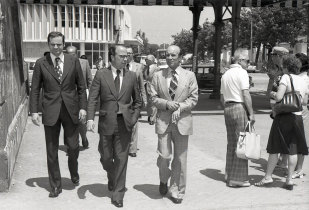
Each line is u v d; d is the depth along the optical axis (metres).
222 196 6.18
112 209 5.58
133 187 6.56
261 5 20.98
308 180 7.04
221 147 9.59
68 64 5.86
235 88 6.40
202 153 8.96
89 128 5.73
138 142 10.06
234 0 19.11
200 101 20.78
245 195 6.21
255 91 28.20
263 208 5.65
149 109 10.77
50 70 5.77
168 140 5.80
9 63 8.19
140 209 5.60
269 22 55.09
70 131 6.03
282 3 20.38
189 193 6.31
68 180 6.84
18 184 6.59
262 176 7.27
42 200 5.88
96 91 5.70
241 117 6.39
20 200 5.86
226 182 6.80
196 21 26.48
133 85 5.75
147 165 7.95
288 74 6.52
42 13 58.09
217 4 21.48
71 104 5.89
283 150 6.40
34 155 8.59
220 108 17.62
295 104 6.38
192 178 7.12
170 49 5.62
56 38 5.75
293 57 6.53
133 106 5.85
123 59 5.63
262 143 10.16
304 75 7.02
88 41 60.03
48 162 5.96
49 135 5.88
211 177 7.18
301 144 6.44
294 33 53.97
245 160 6.58
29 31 58.41
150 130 11.73
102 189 6.40
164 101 5.64
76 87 6.08
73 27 58.97
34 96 5.83
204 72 28.86
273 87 7.31
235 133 6.50
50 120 5.75
